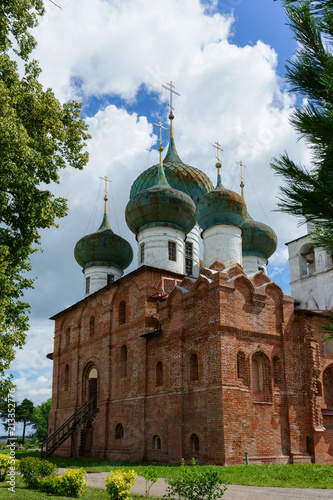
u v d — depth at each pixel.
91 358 35.88
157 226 35.38
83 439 34.38
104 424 32.09
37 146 19.31
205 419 24.38
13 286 18.33
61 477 15.16
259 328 26.70
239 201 33.38
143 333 29.91
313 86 6.43
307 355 27.94
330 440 27.41
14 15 18.52
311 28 6.38
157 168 42.72
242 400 24.48
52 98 19.66
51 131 19.98
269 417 25.62
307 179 6.54
